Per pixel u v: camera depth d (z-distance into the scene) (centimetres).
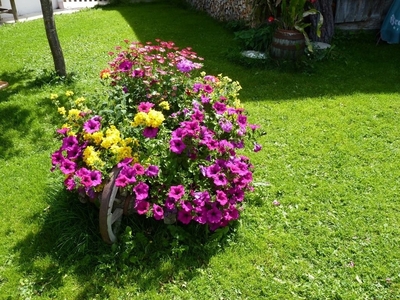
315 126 475
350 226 329
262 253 302
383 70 647
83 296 270
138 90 344
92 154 288
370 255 303
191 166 300
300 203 354
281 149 429
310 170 397
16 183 377
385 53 725
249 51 688
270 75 616
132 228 310
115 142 293
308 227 328
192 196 293
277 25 683
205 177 302
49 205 343
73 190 319
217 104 323
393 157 419
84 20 950
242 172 306
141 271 285
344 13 805
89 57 689
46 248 304
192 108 324
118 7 1120
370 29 829
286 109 512
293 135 455
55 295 270
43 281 280
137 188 280
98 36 812
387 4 813
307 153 422
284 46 631
